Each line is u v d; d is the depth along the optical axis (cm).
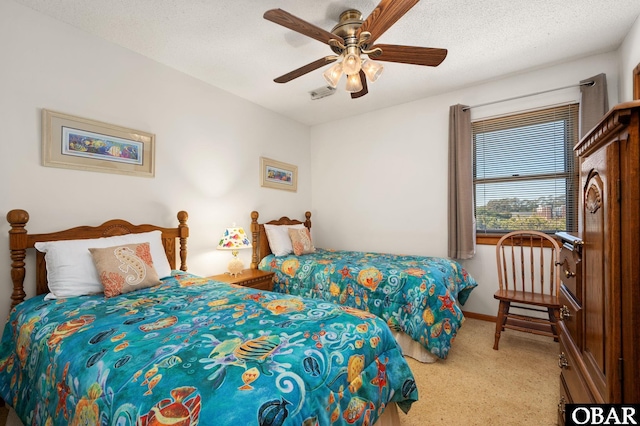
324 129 427
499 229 304
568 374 125
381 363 123
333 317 130
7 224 172
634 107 71
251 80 285
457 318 216
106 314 136
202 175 285
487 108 302
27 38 179
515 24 204
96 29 204
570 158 267
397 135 362
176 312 138
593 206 97
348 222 405
